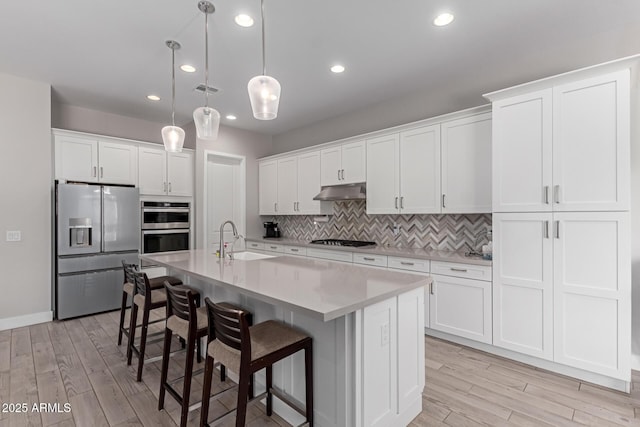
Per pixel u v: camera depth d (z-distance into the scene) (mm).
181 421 1800
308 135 5266
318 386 1729
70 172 3914
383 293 1626
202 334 1901
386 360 1741
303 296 1562
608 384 2260
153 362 2664
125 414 1980
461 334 2924
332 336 1648
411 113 3904
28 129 3506
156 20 2426
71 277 3742
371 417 1639
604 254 2223
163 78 3451
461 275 2924
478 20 2438
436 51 2896
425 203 3439
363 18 2400
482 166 2998
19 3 2215
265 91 1862
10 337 3170
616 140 2174
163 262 2621
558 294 2406
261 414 1992
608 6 2275
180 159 4914
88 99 4078
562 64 2809
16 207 3451
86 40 2705
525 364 2607
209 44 2764
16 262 3453
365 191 4082
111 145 4238
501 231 2684
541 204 2475
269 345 1608
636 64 2170
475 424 1885
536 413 1983
